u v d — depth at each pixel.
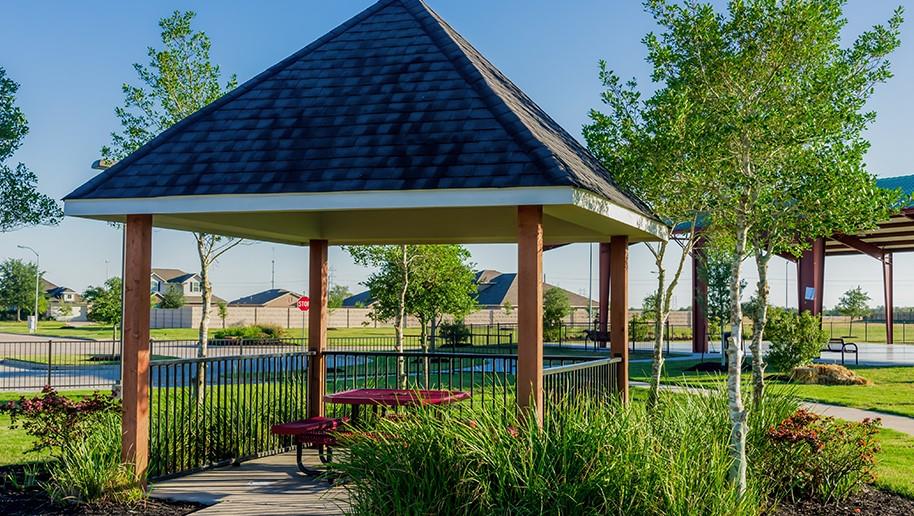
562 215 7.30
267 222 8.70
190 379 8.43
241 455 8.82
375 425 6.73
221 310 60.50
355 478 5.94
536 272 6.37
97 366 26.75
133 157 7.54
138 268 7.16
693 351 30.95
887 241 31.52
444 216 8.33
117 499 6.97
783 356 20.02
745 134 7.10
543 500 5.34
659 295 11.77
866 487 7.96
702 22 7.37
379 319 21.22
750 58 7.36
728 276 25.00
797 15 7.16
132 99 14.90
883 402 15.31
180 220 8.44
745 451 7.07
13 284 86.69
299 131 7.37
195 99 15.11
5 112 19.19
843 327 61.88
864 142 6.97
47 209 19.81
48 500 7.11
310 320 10.19
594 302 80.06
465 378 19.00
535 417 6.09
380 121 7.26
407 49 8.30
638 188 10.21
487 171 6.37
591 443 5.66
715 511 5.51
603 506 5.39
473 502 5.51
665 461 5.64
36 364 27.56
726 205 7.27
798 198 6.96
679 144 7.25
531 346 6.39
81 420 7.40
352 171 6.69
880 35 7.44
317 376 10.01
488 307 60.88
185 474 8.11
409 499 5.58
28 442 10.66
